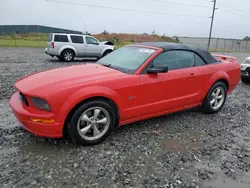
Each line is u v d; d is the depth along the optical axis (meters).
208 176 2.85
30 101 3.12
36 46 26.09
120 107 3.55
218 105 5.05
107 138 3.69
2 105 5.11
